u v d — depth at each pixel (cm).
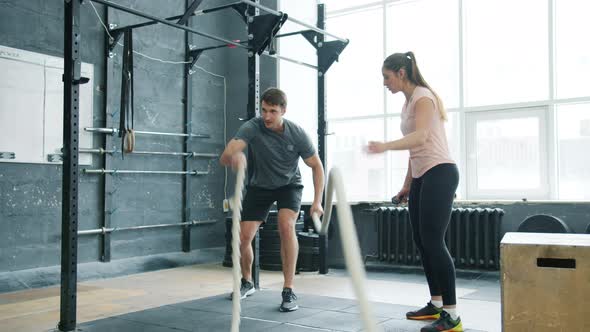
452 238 486
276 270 507
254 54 409
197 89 598
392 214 519
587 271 175
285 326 280
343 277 468
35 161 441
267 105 304
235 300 139
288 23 611
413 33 571
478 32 534
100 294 389
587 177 477
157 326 283
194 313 314
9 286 406
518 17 513
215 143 619
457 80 543
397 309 320
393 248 518
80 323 292
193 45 591
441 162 257
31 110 439
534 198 495
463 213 480
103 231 488
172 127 570
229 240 543
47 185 451
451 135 546
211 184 611
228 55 642
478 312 319
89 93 486
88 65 486
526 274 183
